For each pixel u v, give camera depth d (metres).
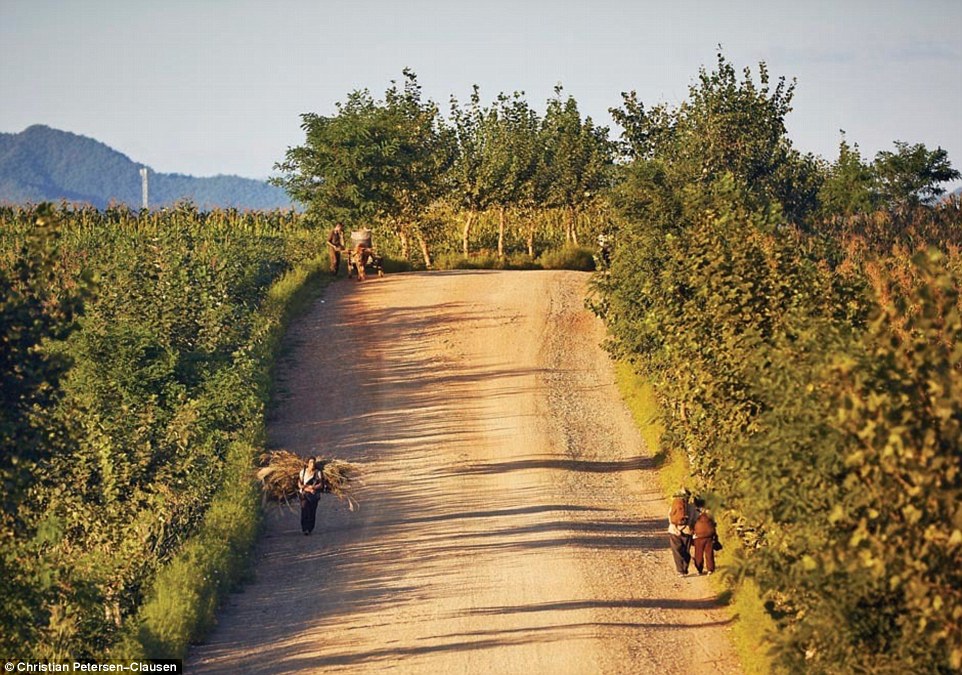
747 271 17.66
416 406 31.62
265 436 27.72
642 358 31.05
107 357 27.08
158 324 31.08
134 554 18.92
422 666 15.41
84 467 20.05
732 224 18.83
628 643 16.28
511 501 24.33
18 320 12.74
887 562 9.71
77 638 14.62
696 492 21.30
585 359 36.84
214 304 34.31
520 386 33.59
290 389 32.88
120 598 17.45
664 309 21.77
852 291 17.30
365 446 28.33
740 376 16.56
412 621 17.38
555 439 29.08
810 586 11.53
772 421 12.15
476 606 18.00
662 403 27.67
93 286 13.43
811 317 15.45
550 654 15.79
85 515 19.19
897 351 10.00
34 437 13.02
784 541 12.61
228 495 22.80
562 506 24.02
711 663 15.67
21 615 13.22
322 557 21.06
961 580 9.53
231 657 16.03
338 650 16.20
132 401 25.78
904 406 9.70
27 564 13.68
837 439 10.54
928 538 9.48
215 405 27.41
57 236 13.34
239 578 19.69
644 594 18.73
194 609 17.05
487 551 21.00
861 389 9.99
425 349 36.94
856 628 10.81
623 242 32.66
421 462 27.12
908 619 10.31
